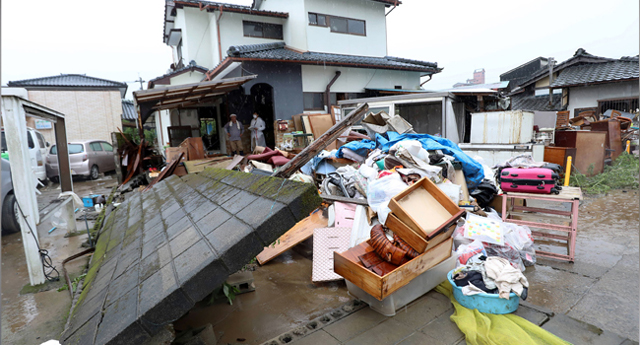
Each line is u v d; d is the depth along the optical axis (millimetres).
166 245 2148
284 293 3328
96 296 2016
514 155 6848
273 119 12344
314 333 2609
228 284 3240
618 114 12273
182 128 13008
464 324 2527
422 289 3035
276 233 1739
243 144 12734
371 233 3197
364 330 2619
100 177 12930
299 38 13391
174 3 12820
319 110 13312
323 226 4355
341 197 4445
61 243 5422
